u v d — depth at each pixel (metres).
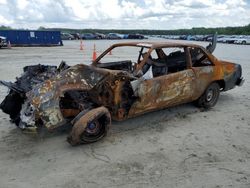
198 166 4.09
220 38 49.34
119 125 5.61
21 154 4.41
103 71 5.13
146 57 5.45
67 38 56.09
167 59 6.31
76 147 4.66
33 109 4.41
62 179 3.73
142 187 3.56
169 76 5.60
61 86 4.75
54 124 4.49
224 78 6.77
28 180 3.71
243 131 5.44
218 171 3.97
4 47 27.75
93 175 3.83
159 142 4.88
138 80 5.03
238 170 4.00
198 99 6.59
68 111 5.01
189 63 6.06
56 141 4.89
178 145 4.78
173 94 5.75
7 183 3.64
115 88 4.94
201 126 5.65
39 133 5.21
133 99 5.15
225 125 5.73
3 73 11.09
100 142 4.84
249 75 11.63
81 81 5.01
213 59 6.59
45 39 32.78
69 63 14.98
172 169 4.00
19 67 12.95
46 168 4.00
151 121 5.86
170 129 5.47
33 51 23.61
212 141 4.96
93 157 4.33
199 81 6.22
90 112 4.64
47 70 5.89
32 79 5.40
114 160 4.24
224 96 7.98
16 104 5.25
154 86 5.32
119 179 3.73
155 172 3.91
